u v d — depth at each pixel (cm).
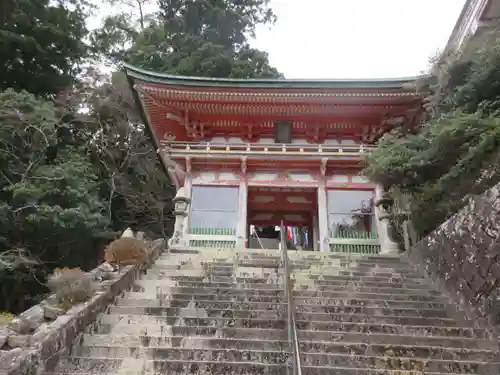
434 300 1066
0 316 1186
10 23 2619
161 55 3953
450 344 798
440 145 1126
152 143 2952
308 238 2583
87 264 2133
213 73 3597
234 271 1258
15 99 2017
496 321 869
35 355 609
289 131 2317
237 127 2361
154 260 1358
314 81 2086
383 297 1059
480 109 1112
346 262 1416
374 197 2030
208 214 2009
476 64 1165
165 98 2181
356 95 2091
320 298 1008
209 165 2106
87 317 808
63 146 2531
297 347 600
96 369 671
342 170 2098
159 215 3097
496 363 702
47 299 816
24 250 1794
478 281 967
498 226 908
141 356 716
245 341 766
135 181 3100
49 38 2716
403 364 707
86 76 3228
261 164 2095
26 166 1978
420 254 1365
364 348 760
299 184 2084
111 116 2958
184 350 722
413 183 1320
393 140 1399
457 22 1788
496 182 1009
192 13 4522
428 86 1574
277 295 1038
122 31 4234
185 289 1062
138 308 905
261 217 2648
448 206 1228
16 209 1788
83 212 1897
